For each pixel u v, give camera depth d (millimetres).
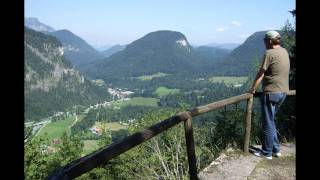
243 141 5715
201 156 6680
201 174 4773
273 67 4867
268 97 5008
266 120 5188
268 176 4719
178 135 7535
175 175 5758
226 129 6543
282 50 4891
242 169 4961
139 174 6609
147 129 2814
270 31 4855
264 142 5363
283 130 7156
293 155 5535
